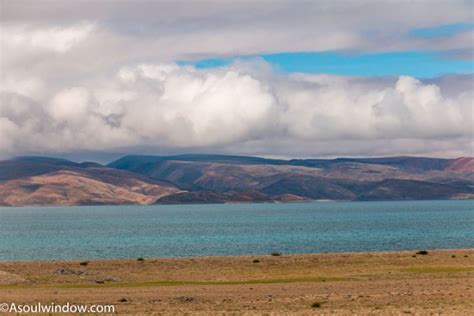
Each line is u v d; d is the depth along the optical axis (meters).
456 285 60.50
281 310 46.50
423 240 150.12
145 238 175.50
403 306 47.81
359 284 63.03
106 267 79.88
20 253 130.50
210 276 72.81
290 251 126.12
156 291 58.94
